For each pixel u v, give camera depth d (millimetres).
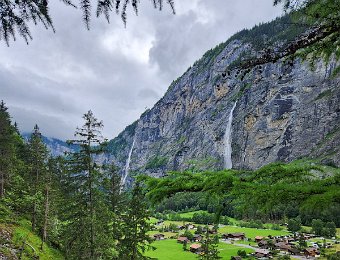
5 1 3738
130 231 29703
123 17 3730
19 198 37438
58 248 34438
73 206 26359
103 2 3564
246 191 4789
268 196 4570
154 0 3605
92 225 26125
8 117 47875
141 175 6371
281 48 5062
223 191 5172
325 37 5062
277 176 5156
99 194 27328
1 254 22219
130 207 30078
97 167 26750
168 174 6066
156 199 5746
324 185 4598
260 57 5129
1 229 27453
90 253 26031
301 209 4281
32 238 30578
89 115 26328
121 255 29109
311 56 5375
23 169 44969
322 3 4840
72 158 26172
